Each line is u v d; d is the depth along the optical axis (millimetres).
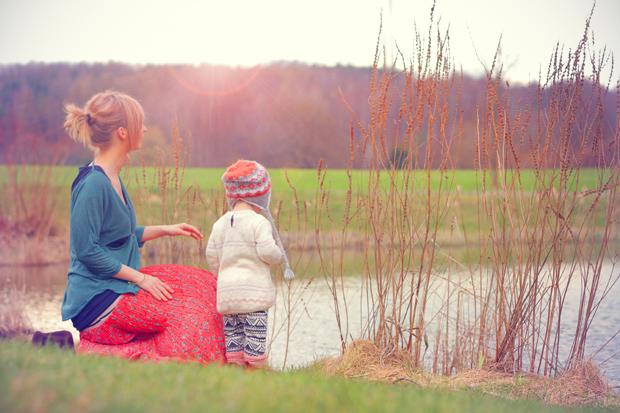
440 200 5285
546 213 5000
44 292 8812
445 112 5035
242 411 2277
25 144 12883
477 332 5617
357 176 5281
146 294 4082
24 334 6488
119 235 4184
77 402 2174
